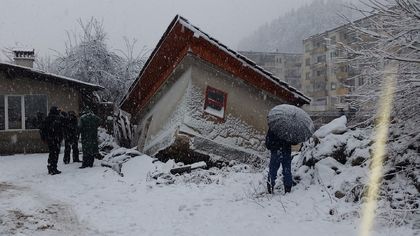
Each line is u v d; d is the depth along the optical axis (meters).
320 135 8.06
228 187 8.11
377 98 6.37
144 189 8.48
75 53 26.73
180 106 11.47
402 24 5.93
